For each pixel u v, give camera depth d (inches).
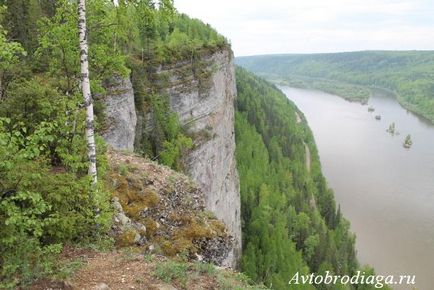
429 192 3725.4
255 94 5187.0
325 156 4849.9
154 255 532.1
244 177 3122.5
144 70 1669.5
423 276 2522.1
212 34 2878.9
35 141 400.5
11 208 373.4
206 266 498.9
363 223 3189.0
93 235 527.5
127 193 651.5
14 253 391.5
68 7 570.6
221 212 2033.7
